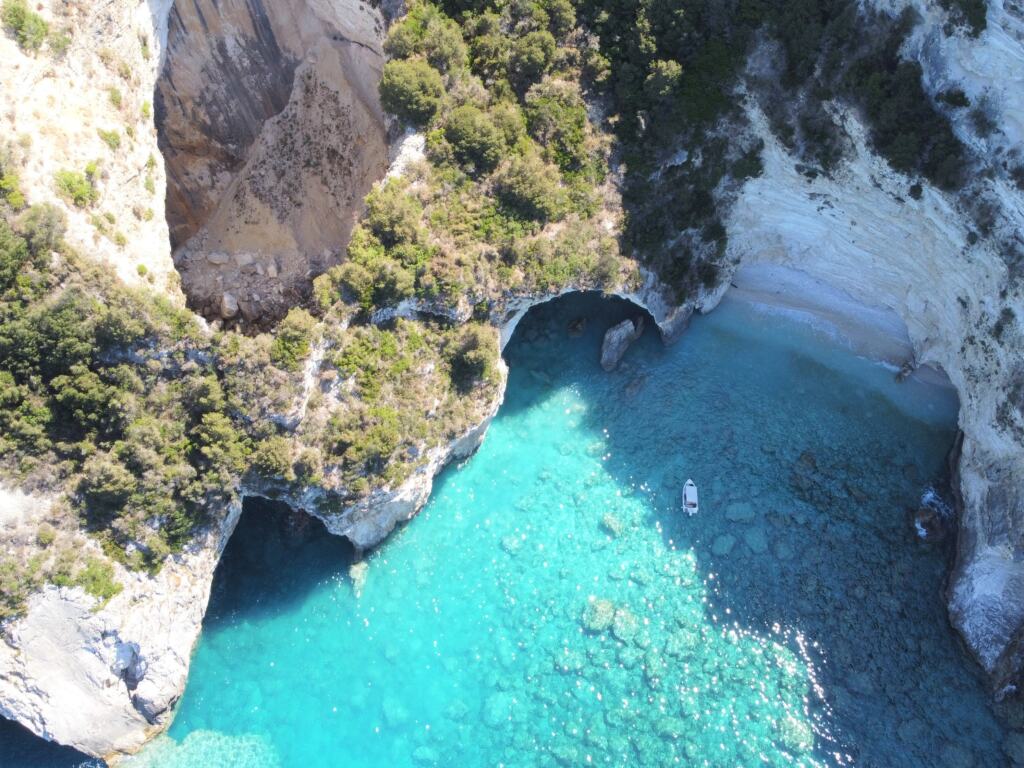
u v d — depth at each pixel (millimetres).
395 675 36719
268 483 34469
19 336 29172
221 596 37812
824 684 35969
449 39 36156
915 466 40438
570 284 38406
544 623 37625
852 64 34062
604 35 37188
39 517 31141
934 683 36031
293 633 37500
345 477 34500
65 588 31312
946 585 38094
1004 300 34469
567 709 35719
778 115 36562
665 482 40531
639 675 36281
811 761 34406
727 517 39531
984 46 30688
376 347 35156
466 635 37562
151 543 32812
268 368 32469
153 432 31875
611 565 38844
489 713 35750
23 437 30516
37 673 32156
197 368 32438
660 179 38938
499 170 37062
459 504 40406
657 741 34875
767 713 35406
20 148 28797
